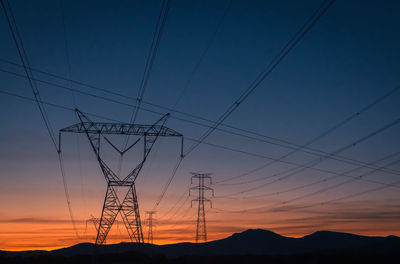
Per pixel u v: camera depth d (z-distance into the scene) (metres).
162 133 41.47
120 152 42.47
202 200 71.62
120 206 50.62
